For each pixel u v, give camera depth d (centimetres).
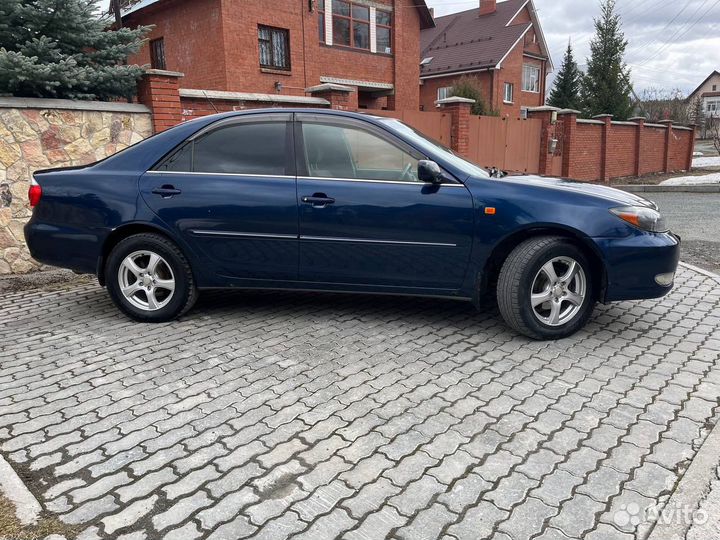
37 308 539
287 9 1908
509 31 3372
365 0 2178
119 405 336
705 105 8894
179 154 468
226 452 285
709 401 331
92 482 262
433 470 267
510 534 225
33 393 353
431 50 3653
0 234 657
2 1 669
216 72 1808
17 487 256
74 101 698
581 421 310
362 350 416
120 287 477
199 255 463
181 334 455
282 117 463
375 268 441
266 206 445
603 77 2933
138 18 2028
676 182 1738
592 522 232
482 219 416
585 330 455
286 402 336
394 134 443
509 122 1473
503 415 318
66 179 474
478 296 435
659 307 518
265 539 224
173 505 245
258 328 467
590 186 459
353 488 255
